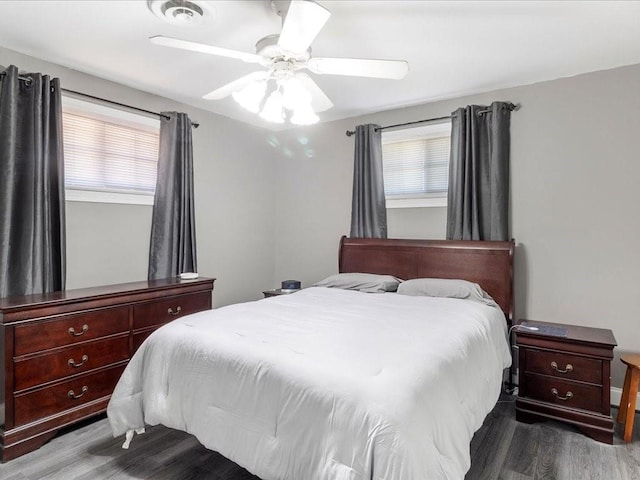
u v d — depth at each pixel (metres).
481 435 2.44
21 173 2.62
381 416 1.32
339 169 4.31
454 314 2.46
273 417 1.59
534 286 3.21
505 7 2.08
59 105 2.78
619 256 2.89
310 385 1.51
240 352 1.79
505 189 3.26
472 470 2.06
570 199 3.06
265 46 1.91
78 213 3.01
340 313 2.48
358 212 4.01
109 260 3.21
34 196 2.63
